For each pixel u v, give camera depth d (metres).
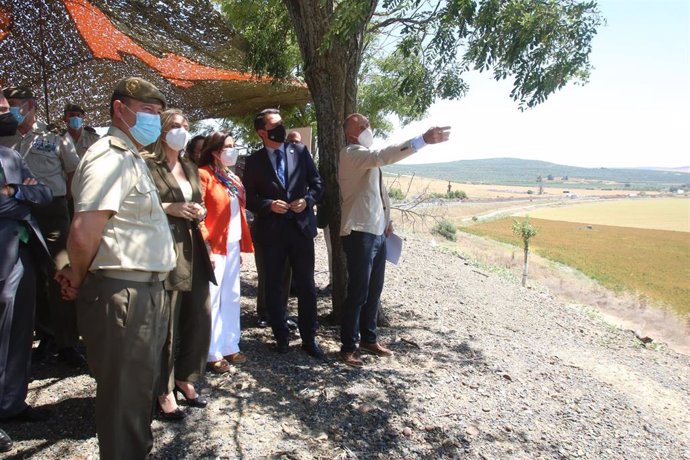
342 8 4.11
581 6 4.78
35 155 3.82
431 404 4.02
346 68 5.05
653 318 16.86
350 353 4.54
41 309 4.03
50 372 3.91
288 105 9.74
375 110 10.76
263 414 3.54
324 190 4.88
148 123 2.47
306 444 3.26
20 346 3.14
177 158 3.37
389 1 4.95
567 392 5.02
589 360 6.72
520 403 4.45
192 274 3.27
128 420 2.48
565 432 4.11
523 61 4.96
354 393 3.99
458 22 4.71
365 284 4.41
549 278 26.75
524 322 8.07
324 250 10.28
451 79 5.88
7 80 6.74
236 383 3.94
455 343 5.82
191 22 5.89
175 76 7.89
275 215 4.32
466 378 4.73
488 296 9.29
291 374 4.20
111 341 2.37
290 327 5.36
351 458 3.16
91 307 2.37
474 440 3.63
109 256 2.35
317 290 7.14
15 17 5.59
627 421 4.66
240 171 8.09
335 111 5.11
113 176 2.31
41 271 3.78
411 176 11.67
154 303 2.50
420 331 6.07
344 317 4.51
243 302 6.40
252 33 6.87
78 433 3.10
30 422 3.17
